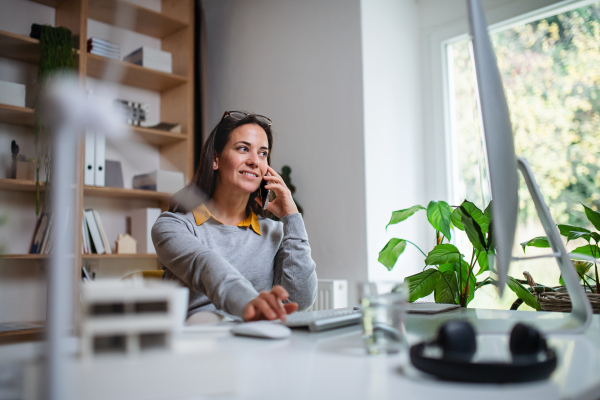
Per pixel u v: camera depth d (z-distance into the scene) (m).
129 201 2.67
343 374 0.44
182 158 2.75
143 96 2.91
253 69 2.91
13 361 0.39
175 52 2.92
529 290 1.43
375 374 0.43
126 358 0.34
